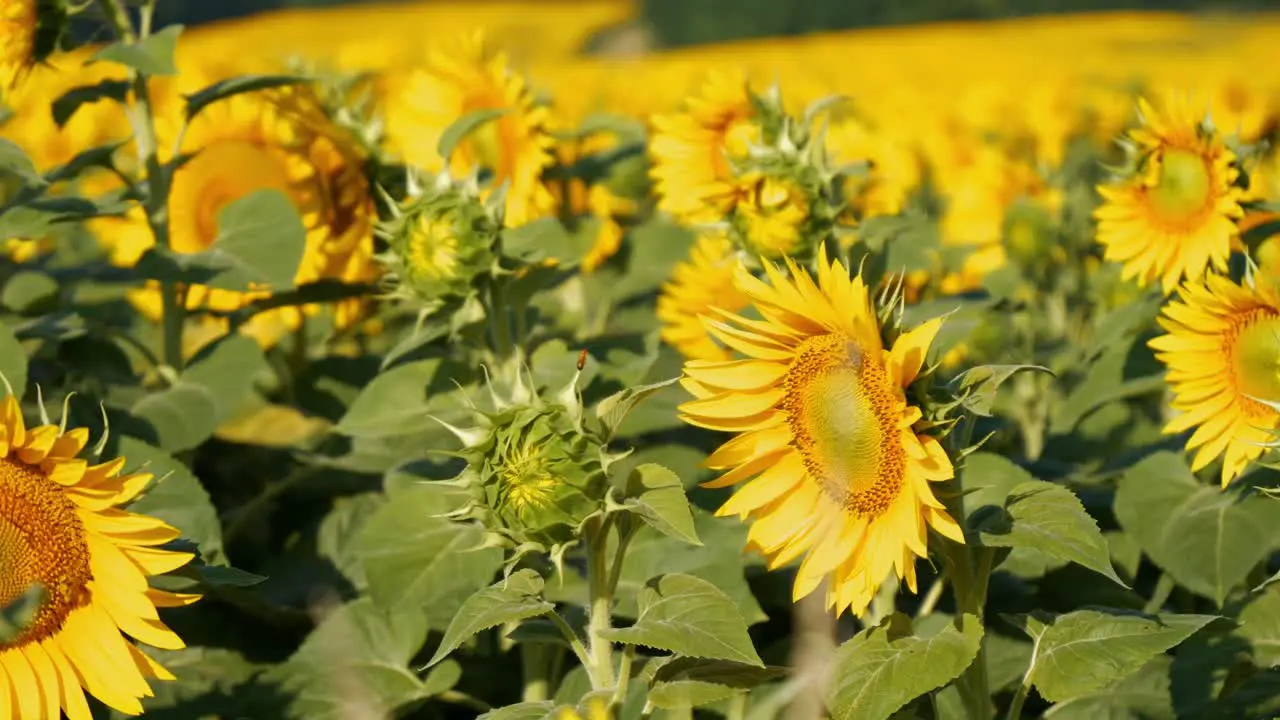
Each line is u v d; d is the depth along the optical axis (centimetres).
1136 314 415
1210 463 370
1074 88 1097
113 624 276
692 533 266
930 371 259
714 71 454
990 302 432
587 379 377
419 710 386
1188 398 330
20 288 495
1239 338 323
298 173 447
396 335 628
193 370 413
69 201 405
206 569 297
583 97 1087
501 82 483
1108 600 402
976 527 275
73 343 425
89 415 402
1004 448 502
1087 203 681
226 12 6219
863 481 263
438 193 375
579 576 358
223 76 788
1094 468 447
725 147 455
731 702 349
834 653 280
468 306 372
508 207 483
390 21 5856
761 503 276
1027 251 651
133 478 274
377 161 453
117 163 762
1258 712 322
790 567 386
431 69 495
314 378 465
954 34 4959
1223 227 386
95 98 427
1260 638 332
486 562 341
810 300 267
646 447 414
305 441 518
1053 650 283
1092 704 345
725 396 278
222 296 475
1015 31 4975
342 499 473
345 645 366
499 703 400
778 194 381
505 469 272
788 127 402
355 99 542
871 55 3203
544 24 6328
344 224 454
